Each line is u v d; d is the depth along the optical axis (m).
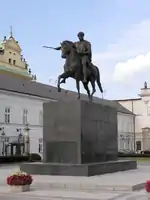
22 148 50.56
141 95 84.00
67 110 19.64
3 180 17.91
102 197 12.68
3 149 49.19
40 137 56.50
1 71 61.59
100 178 17.16
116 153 22.53
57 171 18.83
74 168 18.47
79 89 20.23
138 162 36.97
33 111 55.53
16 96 52.34
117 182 15.50
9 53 64.81
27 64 69.06
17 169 27.56
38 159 46.84
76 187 15.06
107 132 21.59
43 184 15.60
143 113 83.75
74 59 20.05
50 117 20.11
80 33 20.47
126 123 81.00
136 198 12.46
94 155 20.08
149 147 81.19
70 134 19.38
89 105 20.03
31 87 58.78
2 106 49.78
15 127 51.75
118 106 82.12
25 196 13.06
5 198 12.70
